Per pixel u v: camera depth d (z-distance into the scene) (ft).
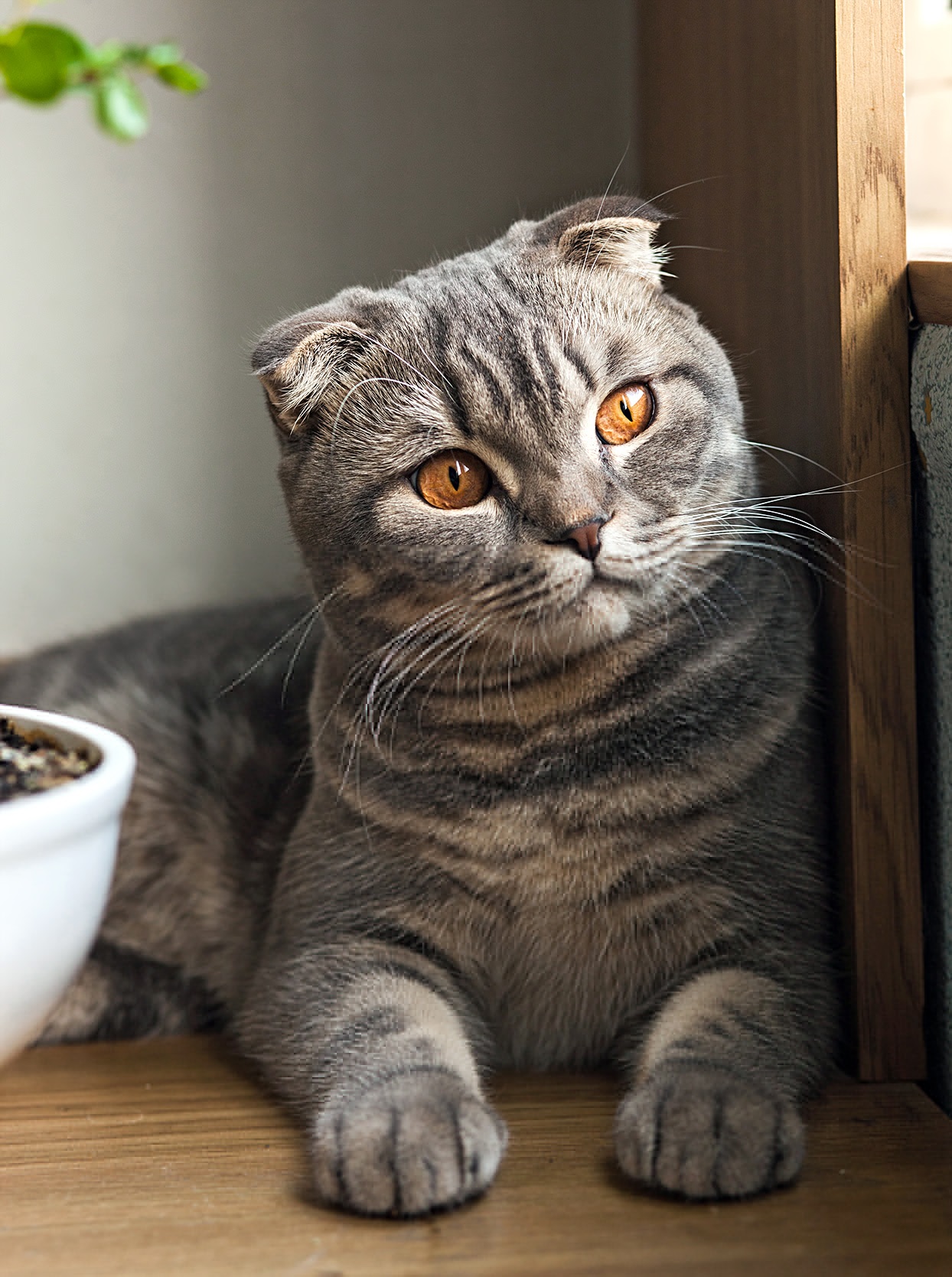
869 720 1.72
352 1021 1.69
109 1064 1.88
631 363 1.72
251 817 2.03
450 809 1.73
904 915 1.73
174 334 2.60
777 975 1.71
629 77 2.61
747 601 1.77
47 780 1.62
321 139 2.57
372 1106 1.56
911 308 1.67
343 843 1.79
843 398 1.69
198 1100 1.76
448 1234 1.50
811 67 1.73
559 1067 1.83
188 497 2.65
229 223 2.58
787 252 1.84
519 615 1.65
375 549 1.70
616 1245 1.48
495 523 1.66
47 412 2.60
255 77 2.54
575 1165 1.60
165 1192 1.57
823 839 1.78
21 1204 1.56
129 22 2.49
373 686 1.74
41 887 1.53
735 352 2.05
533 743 1.71
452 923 1.76
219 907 2.03
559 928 1.75
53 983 1.59
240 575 2.67
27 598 2.65
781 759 1.74
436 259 2.48
